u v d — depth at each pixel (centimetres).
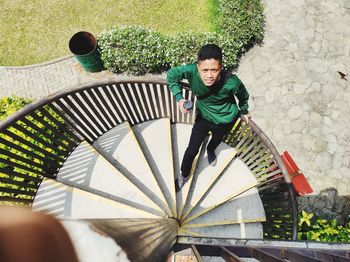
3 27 813
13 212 63
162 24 806
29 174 520
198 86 345
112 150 548
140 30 734
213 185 530
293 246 315
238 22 738
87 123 521
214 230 495
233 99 373
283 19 796
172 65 721
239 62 761
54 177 515
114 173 512
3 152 416
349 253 282
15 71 767
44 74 761
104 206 473
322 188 659
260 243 332
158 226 258
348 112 714
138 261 133
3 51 790
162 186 523
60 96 440
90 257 93
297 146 690
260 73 750
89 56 689
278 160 466
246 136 520
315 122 707
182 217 489
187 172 485
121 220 204
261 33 760
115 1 825
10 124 395
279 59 761
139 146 540
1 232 58
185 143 570
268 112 717
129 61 714
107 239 109
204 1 820
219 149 550
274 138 698
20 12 824
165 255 208
